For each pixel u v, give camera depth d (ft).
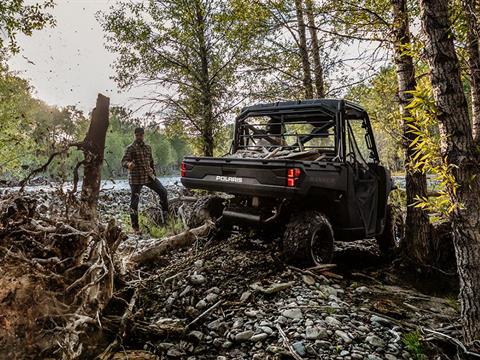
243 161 12.28
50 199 8.81
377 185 15.65
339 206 13.28
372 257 16.60
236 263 12.70
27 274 6.59
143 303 9.72
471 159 7.46
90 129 9.04
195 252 13.71
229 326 8.52
